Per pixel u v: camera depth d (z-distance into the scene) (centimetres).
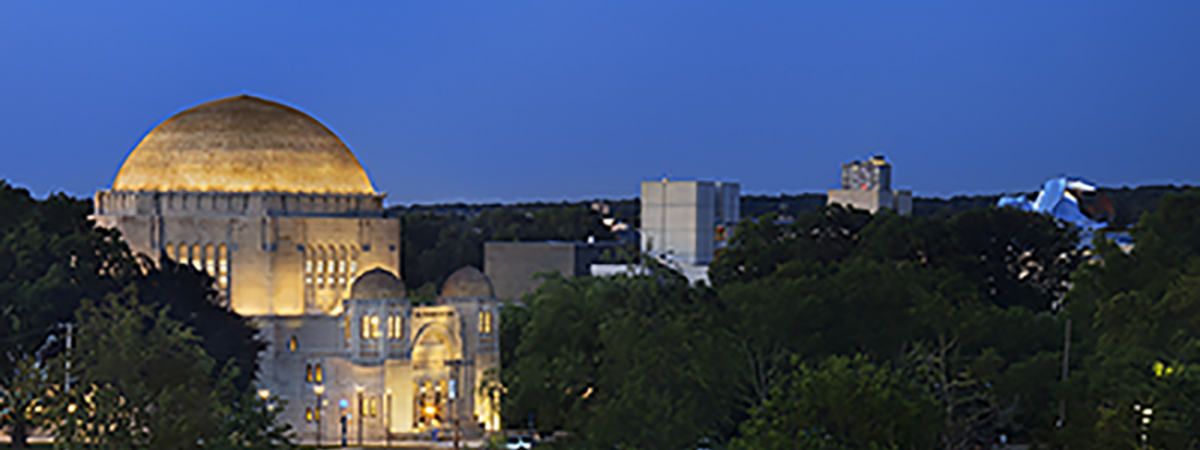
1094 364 16788
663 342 15225
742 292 19150
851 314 18525
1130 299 17225
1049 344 18325
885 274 19038
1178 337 16638
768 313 18338
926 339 18088
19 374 16975
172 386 15038
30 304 18525
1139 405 14288
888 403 13412
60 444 14675
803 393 13588
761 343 18125
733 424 16488
